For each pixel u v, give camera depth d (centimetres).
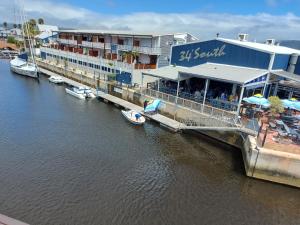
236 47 3284
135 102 4062
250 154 2123
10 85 5341
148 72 3888
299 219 1725
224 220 1662
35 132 2891
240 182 2091
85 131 3012
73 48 7306
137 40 5341
